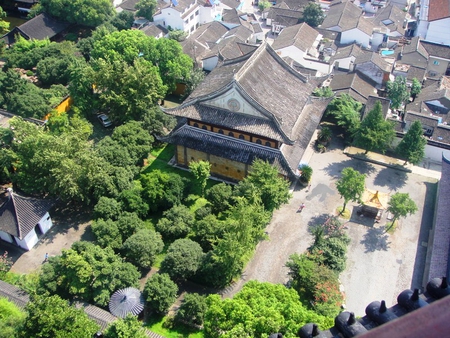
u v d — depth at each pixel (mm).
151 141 78312
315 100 84250
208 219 63906
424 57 111688
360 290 60219
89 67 84438
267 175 64812
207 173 69312
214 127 74000
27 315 45656
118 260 56688
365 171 80875
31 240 63844
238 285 60156
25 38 113875
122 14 122250
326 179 78438
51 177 65625
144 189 67312
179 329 53844
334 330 13570
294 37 115562
